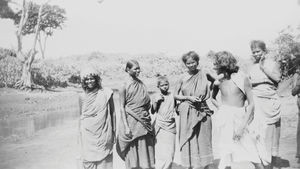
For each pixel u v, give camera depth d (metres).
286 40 8.51
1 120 7.26
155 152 4.86
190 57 4.61
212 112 4.80
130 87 4.71
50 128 7.00
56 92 8.48
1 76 8.80
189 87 4.67
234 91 4.65
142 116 4.72
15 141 6.38
